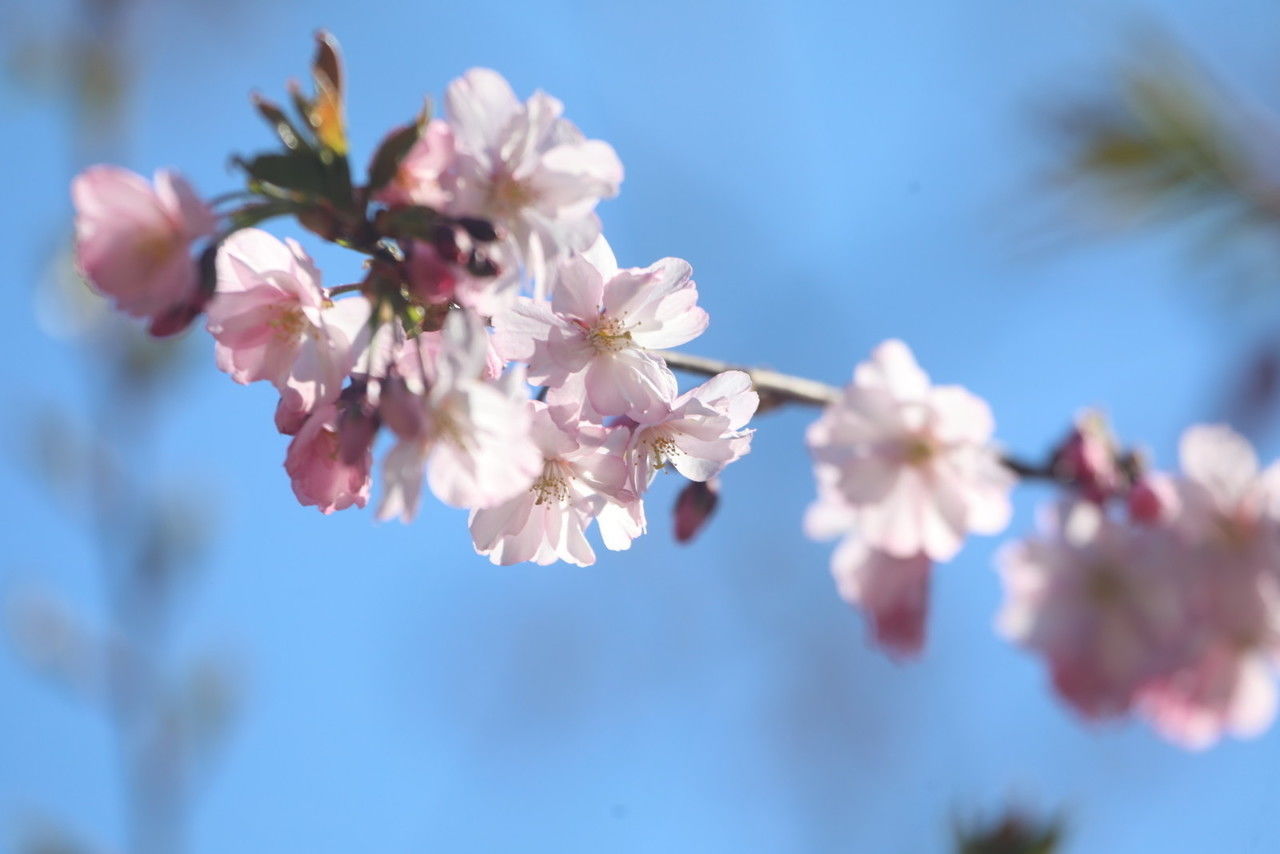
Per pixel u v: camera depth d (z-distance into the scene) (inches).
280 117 29.7
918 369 33.6
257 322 30.4
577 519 30.9
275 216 29.8
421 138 29.7
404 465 29.8
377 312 30.0
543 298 30.7
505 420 29.8
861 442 33.6
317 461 30.2
